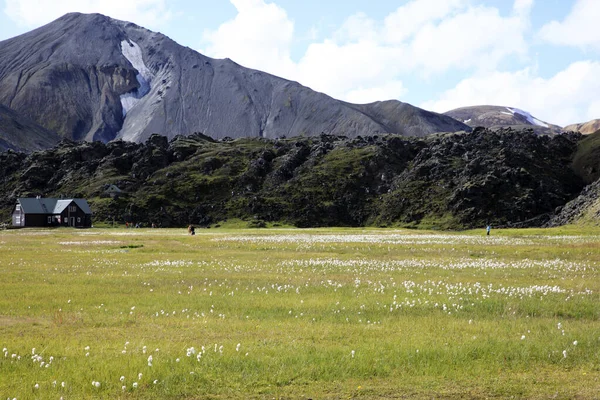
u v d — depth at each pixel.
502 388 13.16
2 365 14.62
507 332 18.92
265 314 22.27
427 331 19.08
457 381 13.71
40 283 31.44
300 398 12.60
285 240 73.94
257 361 14.98
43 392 12.59
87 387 12.98
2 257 49.34
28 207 169.75
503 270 37.78
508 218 196.00
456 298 25.83
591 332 18.58
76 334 18.53
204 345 16.88
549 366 14.99
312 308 23.55
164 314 22.34
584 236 81.56
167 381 13.45
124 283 31.70
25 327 19.67
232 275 35.56
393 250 54.94
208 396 12.73
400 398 12.59
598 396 12.65
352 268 39.62
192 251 57.28
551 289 28.08
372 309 23.36
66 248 62.50
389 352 16.00
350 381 13.72
